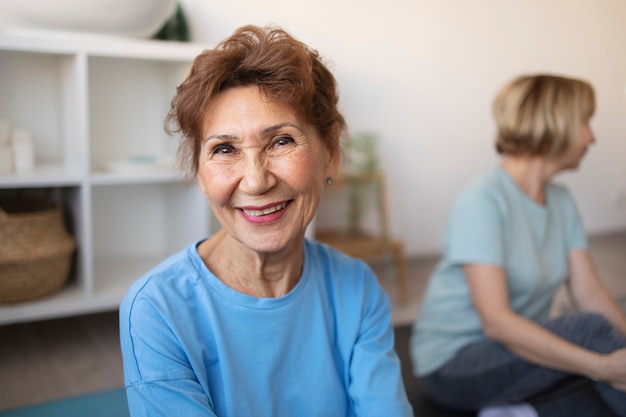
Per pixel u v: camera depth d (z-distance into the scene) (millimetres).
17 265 2025
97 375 2041
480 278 1422
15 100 2428
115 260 2693
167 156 2617
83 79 2086
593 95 1513
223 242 914
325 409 917
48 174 2135
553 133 1477
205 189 858
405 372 1691
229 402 852
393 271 3320
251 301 875
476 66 3568
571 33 3887
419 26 3354
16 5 2016
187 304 858
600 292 1622
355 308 982
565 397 1309
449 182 3611
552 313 2645
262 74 796
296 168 812
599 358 1230
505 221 1493
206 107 809
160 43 2189
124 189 2701
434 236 3631
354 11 3150
